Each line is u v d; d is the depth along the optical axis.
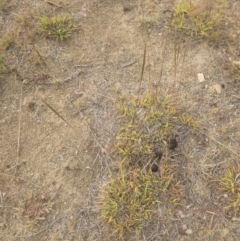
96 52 0.92
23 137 0.83
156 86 0.86
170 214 0.74
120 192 0.75
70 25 0.95
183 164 0.79
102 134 0.82
